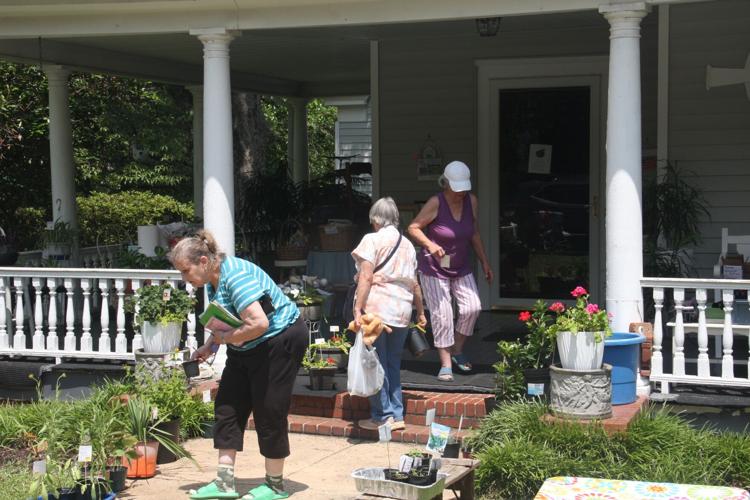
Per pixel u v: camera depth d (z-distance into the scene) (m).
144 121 18.19
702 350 6.19
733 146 8.50
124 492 5.43
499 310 10.10
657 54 9.20
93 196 18.17
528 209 10.00
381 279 6.05
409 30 9.28
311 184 13.24
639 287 6.32
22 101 14.35
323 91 15.00
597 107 9.66
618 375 5.93
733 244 8.42
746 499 3.87
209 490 5.13
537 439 5.52
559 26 9.29
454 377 7.00
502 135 10.05
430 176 10.34
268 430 5.06
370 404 6.54
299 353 5.05
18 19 7.67
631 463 5.34
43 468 4.96
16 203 14.75
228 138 7.29
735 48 8.43
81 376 7.46
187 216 19.05
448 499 5.34
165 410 6.07
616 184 6.28
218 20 7.17
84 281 7.65
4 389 7.58
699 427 6.14
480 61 10.04
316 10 6.99
